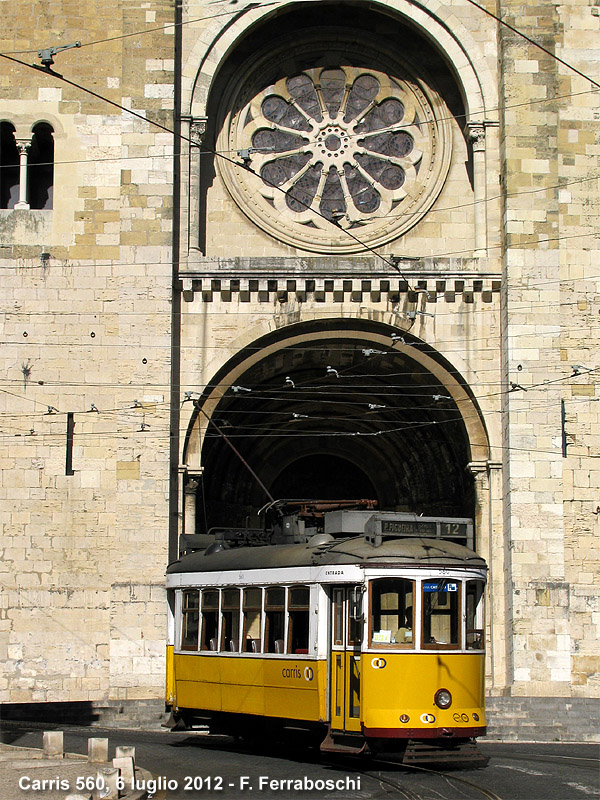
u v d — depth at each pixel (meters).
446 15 38.88
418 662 22.94
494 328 37.78
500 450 37.22
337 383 42.72
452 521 24.77
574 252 37.81
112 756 24.28
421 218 39.28
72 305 37.59
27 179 38.25
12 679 35.84
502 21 35.34
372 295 37.75
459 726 23.05
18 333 37.44
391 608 23.16
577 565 36.53
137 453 36.28
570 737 32.28
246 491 47.41
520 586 35.66
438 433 42.72
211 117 39.75
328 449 48.78
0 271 37.72
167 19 38.03
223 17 38.72
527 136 37.69
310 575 24.06
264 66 40.50
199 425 37.41
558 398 36.62
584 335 37.47
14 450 36.88
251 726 26.44
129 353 36.75
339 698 23.28
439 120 39.88
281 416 46.22
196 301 37.75
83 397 37.19
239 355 37.75
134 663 35.09
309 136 40.25
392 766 23.42
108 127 38.41
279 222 39.44
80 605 36.28
